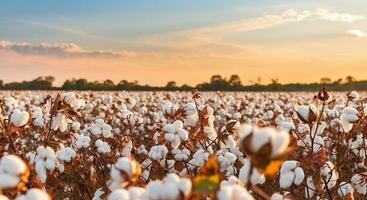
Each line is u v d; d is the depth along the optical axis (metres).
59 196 4.46
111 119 9.02
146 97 19.61
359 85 39.78
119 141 5.41
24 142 6.94
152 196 1.59
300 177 2.99
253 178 2.29
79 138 4.78
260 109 14.45
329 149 5.98
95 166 5.07
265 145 1.59
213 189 1.52
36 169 3.65
